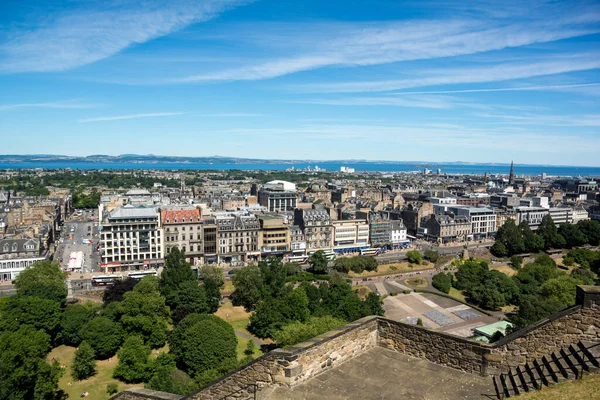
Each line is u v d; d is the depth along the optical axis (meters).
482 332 142.75
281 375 29.66
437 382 30.61
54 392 106.31
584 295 30.81
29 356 98.50
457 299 196.12
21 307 129.50
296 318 144.88
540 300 157.00
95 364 120.31
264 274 178.50
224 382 31.33
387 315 174.88
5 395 86.56
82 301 180.12
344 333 33.22
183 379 109.56
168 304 157.88
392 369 32.34
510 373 30.34
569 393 27.22
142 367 113.81
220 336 118.25
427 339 33.38
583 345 30.52
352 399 28.61
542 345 31.11
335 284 174.62
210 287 167.50
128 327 132.75
